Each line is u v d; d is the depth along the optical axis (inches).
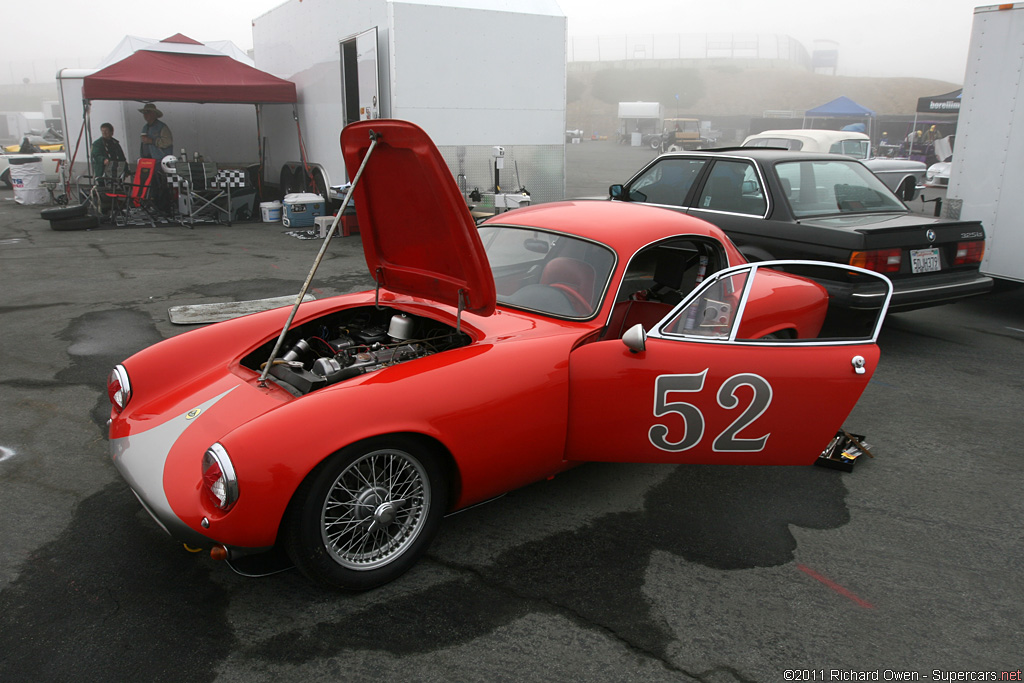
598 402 114.3
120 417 116.3
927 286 209.3
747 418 116.5
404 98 372.8
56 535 117.5
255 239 440.8
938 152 899.4
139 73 452.1
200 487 95.3
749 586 108.0
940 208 266.4
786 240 213.2
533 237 143.6
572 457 118.6
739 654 93.4
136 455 105.2
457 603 102.1
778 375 115.0
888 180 509.4
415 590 104.8
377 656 91.3
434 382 102.1
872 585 109.0
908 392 192.2
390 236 130.0
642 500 133.3
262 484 89.2
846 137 561.3
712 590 106.7
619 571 110.7
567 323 125.5
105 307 265.6
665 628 98.0
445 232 116.9
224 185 530.9
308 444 91.5
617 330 147.8
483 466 107.3
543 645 94.0
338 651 92.0
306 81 478.0
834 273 201.8
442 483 106.9
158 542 116.1
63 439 153.8
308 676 87.7
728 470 146.6
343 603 101.6
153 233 465.1
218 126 594.9
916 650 95.1
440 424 100.9
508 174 412.5
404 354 127.6
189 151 588.7
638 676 89.0
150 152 526.3
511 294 136.3
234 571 103.6
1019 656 94.3
